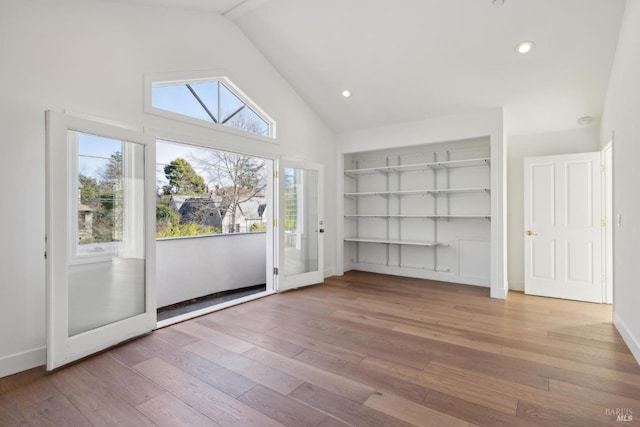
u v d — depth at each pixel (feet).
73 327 8.21
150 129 9.97
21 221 7.52
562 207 13.50
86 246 8.50
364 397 6.34
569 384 6.79
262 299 13.35
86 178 8.48
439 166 16.62
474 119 14.12
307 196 15.98
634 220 8.26
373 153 18.95
